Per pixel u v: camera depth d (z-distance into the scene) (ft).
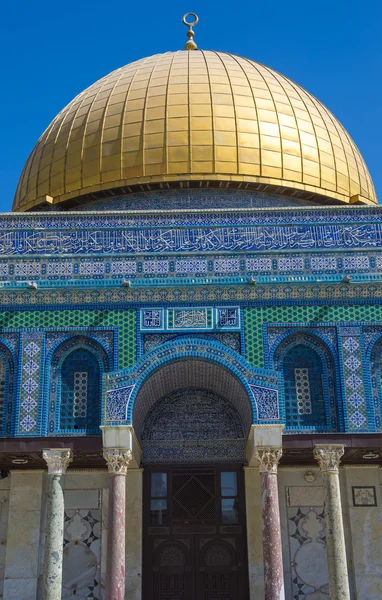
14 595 53.93
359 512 56.29
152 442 60.49
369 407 53.31
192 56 80.28
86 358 55.31
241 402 56.70
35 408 53.31
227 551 58.54
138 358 54.08
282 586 48.65
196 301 55.62
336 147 76.38
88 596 55.72
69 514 57.41
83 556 56.54
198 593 57.52
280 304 55.57
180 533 58.75
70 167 73.00
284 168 71.56
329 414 53.78
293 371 55.06
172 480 59.93
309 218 59.41
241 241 58.44
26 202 76.33
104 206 72.23
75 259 57.41
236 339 54.85
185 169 69.51
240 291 55.77
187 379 59.16
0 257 57.47
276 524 49.62
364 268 57.00
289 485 58.03
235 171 69.97
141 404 56.44
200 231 58.80
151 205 70.95
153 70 77.51
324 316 55.36
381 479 57.00
